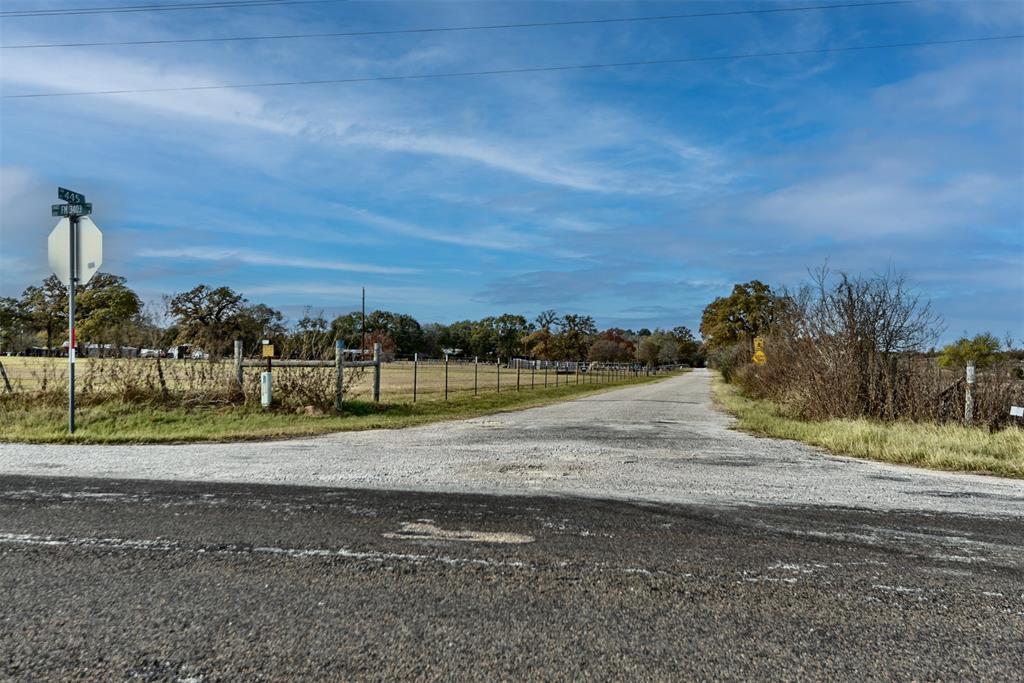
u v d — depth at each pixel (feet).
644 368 373.61
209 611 12.42
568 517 19.61
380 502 21.21
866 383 53.36
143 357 54.70
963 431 41.39
